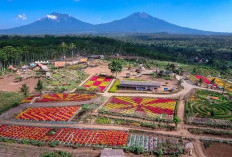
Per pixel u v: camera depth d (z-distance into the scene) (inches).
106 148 2084.2
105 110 3245.6
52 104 3440.0
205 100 3853.3
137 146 2201.0
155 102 3654.0
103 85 4635.8
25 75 5187.0
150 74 5748.0
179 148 2220.7
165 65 7450.8
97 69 6269.7
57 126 2711.6
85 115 3070.9
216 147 2314.2
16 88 4261.8
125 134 2506.2
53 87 4338.1
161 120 2925.7
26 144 2299.5
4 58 5959.6
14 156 2087.8
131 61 7765.8
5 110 3147.1
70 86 4446.4
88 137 2429.9
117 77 5349.4
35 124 2758.4
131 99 3804.1
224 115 3157.0
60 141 2335.1
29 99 3614.7
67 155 2103.8
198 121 2915.8
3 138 2364.7
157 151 2164.1
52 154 2086.6
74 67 6259.8
